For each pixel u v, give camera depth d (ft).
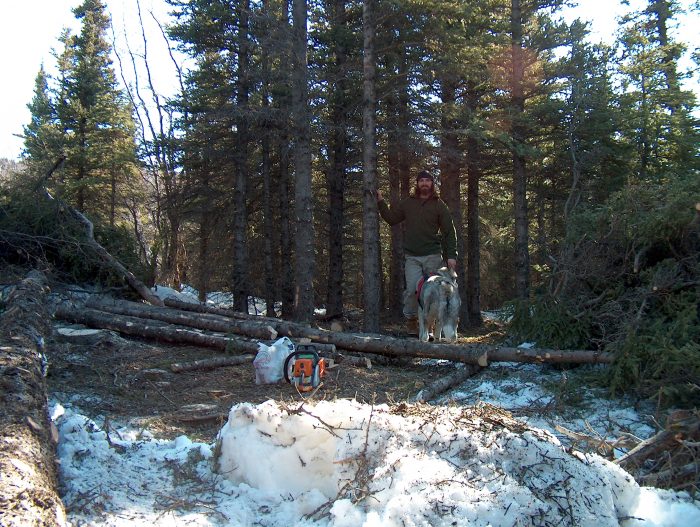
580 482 10.57
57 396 19.70
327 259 86.17
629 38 65.77
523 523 9.53
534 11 61.57
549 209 78.84
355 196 81.41
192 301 43.16
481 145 59.36
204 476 12.34
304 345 24.12
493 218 86.89
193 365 24.70
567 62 58.08
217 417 18.95
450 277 28.25
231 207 63.98
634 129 65.51
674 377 18.56
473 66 48.03
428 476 10.28
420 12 43.70
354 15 57.00
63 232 34.04
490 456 10.91
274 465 11.69
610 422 17.83
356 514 9.96
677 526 10.82
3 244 33.35
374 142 42.65
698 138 64.85
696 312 21.35
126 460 12.86
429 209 30.48
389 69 53.06
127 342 27.99
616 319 23.59
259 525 10.55
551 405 20.29
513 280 101.71
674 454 13.58
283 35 41.86
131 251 39.83
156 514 10.55
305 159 42.47
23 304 20.94
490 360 24.89
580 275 26.12
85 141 89.20
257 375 23.52
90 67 90.74
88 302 32.55
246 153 58.08
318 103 52.37
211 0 54.19
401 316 68.95
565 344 24.98
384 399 22.22
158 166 63.41
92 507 10.48
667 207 23.52
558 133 60.44
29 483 9.63
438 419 12.09
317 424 11.78
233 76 57.00
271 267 63.62
